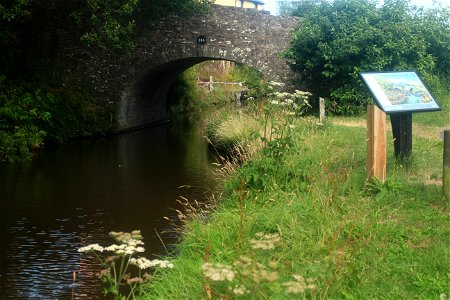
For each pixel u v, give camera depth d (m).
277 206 7.15
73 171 13.95
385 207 6.87
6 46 19.47
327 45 19.44
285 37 21.17
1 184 12.34
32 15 21.36
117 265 7.18
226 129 16.72
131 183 12.34
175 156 16.27
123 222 9.20
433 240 5.95
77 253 7.78
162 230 8.66
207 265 4.31
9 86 18.05
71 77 21.92
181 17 21.41
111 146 18.67
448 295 4.71
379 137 7.76
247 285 4.41
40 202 10.68
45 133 17.44
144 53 21.78
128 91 22.08
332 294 4.75
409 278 5.11
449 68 22.02
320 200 7.04
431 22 20.98
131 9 18.88
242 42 21.28
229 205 8.35
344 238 6.03
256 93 16.06
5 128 16.58
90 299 6.22
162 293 5.36
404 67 19.41
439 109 8.32
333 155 9.84
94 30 20.78
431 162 9.66
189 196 10.88
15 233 8.74
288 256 5.58
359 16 19.78
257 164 8.73
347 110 19.64
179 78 29.80
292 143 9.07
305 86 21.05
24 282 6.77
